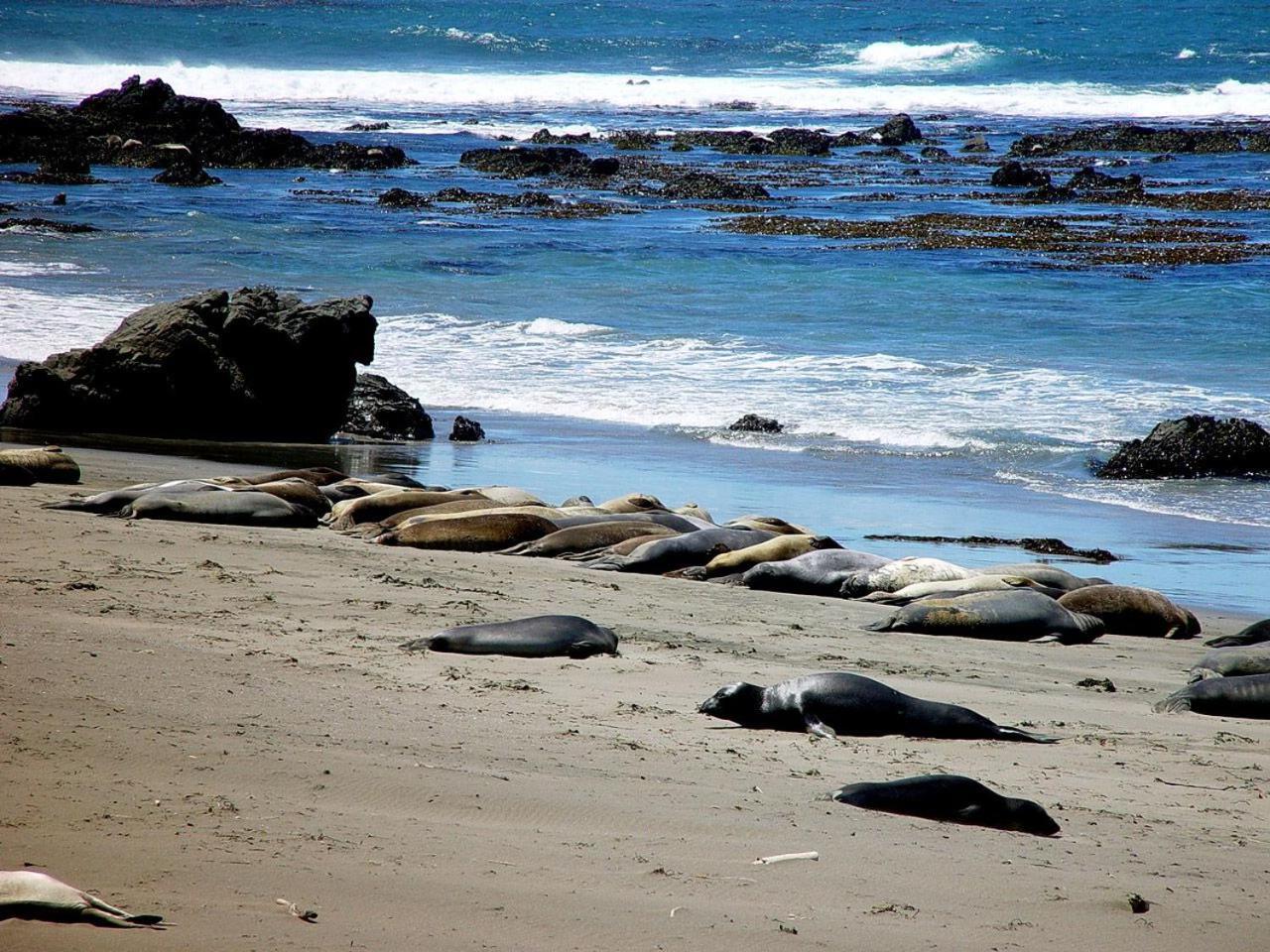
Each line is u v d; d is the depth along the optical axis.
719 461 41.09
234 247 78.19
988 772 14.96
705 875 10.51
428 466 40.00
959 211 98.12
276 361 44.81
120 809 10.39
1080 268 73.88
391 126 148.88
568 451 42.25
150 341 44.06
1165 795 14.70
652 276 71.94
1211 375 51.25
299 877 9.41
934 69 194.50
